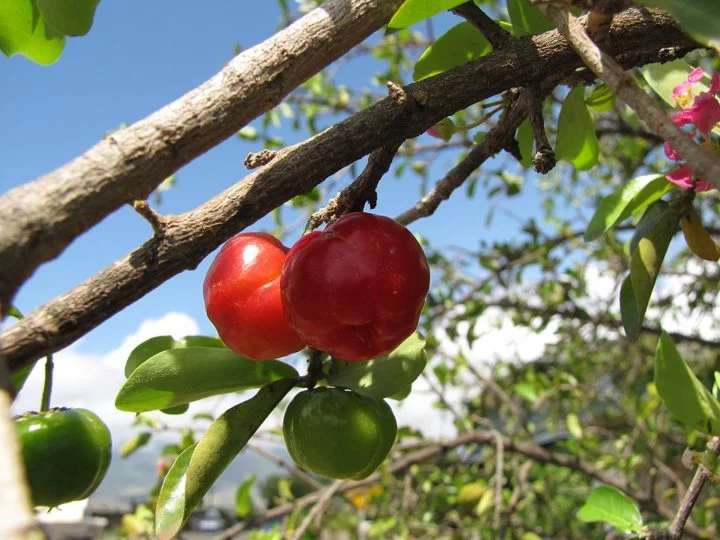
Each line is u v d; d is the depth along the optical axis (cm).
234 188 7
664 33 9
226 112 7
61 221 6
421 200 12
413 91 8
